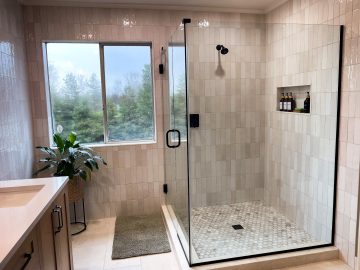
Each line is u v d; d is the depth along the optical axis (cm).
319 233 251
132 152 317
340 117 223
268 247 236
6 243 100
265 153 333
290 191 291
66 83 308
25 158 267
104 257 242
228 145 321
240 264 212
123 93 320
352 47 209
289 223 286
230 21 323
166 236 274
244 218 298
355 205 212
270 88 315
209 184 319
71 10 288
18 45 261
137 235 277
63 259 176
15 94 248
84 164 286
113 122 322
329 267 219
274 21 314
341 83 220
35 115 292
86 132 318
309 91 258
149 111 328
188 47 286
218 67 304
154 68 313
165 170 327
